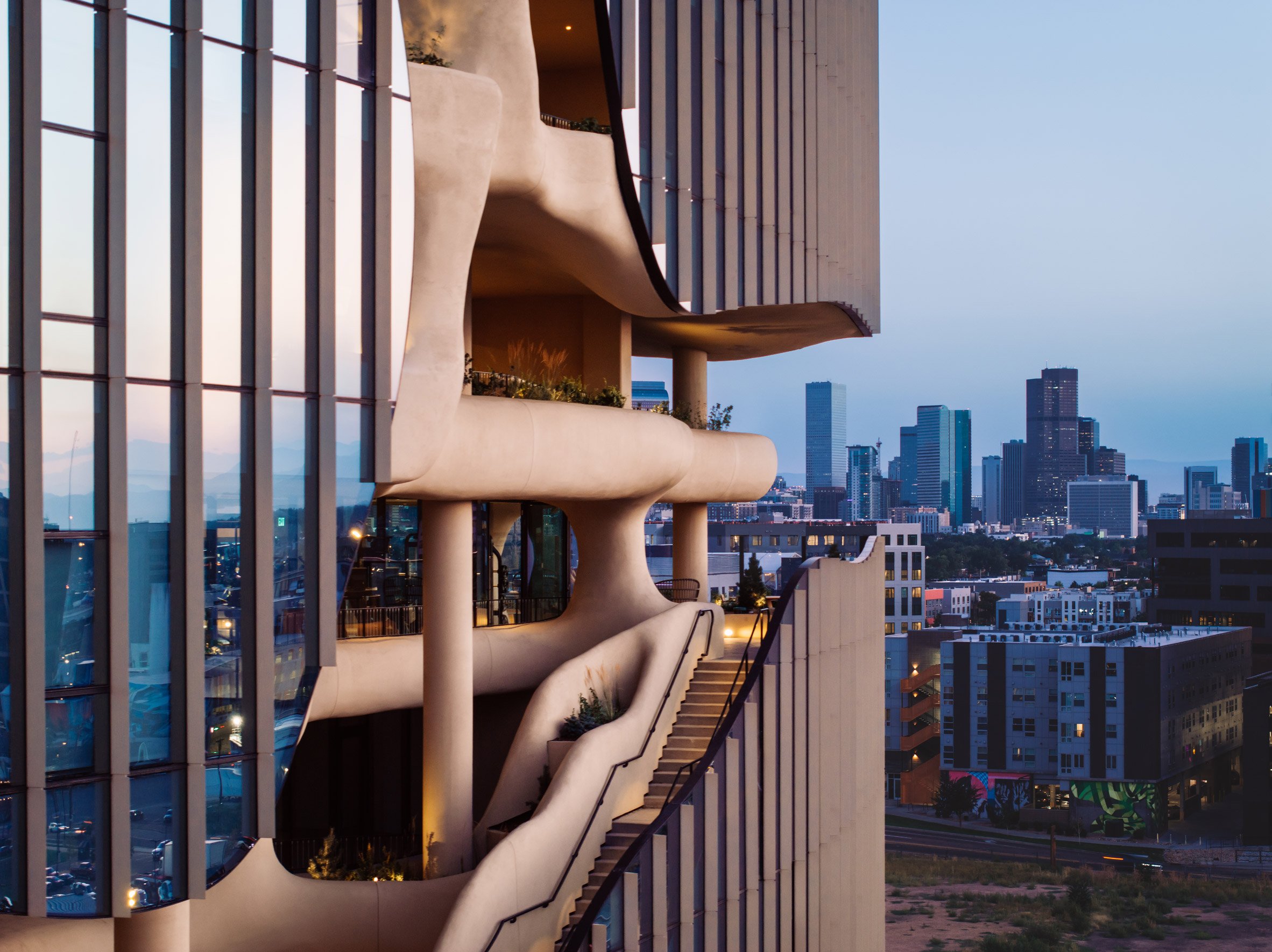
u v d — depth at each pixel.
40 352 13.23
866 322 39.62
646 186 26.05
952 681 133.50
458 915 18.23
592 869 21.88
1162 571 160.88
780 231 31.98
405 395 18.28
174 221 14.21
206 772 14.45
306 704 15.69
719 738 23.77
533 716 24.27
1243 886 95.25
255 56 14.95
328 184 15.73
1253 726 115.12
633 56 25.56
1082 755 124.31
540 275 30.06
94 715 13.72
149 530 14.05
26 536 13.16
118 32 13.73
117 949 16.23
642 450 26.17
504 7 22.16
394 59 16.73
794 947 26.55
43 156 13.27
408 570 30.05
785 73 32.34
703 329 38.44
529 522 34.75
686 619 27.03
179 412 14.29
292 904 21.12
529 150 22.41
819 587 28.42
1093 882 98.00
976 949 80.00
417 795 30.45
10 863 13.23
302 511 15.63
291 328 15.45
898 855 109.12
